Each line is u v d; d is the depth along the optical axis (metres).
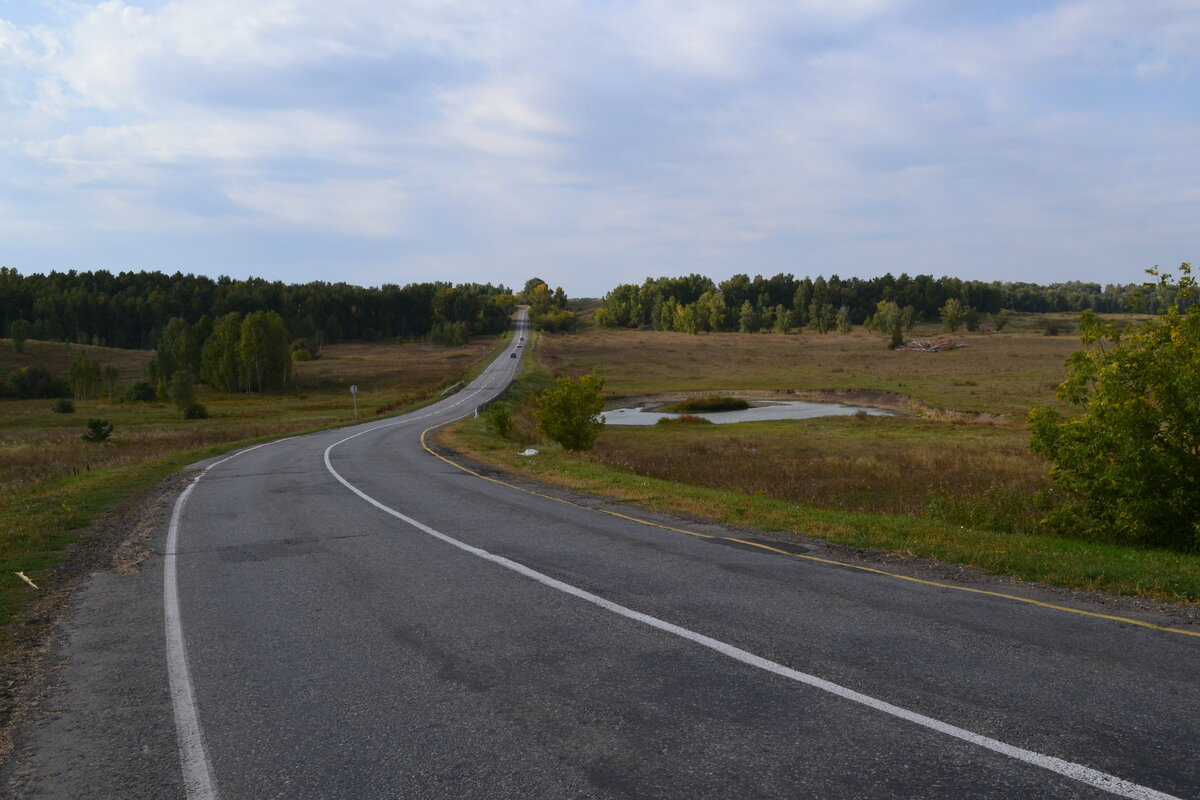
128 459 27.77
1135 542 12.14
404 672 5.62
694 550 9.80
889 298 185.88
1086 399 13.09
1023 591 7.57
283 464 23.39
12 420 68.06
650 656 5.78
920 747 4.14
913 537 10.49
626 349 138.25
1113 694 4.82
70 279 197.50
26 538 11.41
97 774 4.19
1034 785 3.71
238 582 8.66
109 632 6.88
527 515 12.88
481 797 3.76
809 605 7.08
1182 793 3.59
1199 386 11.52
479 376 92.75
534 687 5.23
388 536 11.19
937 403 57.81
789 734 4.36
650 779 3.88
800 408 65.88
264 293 196.75
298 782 4.00
